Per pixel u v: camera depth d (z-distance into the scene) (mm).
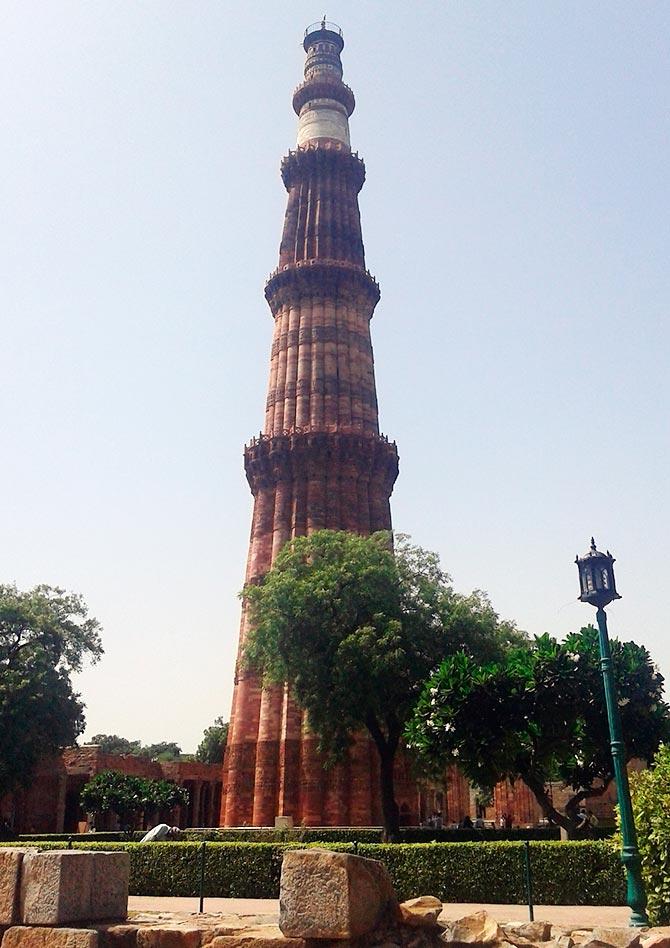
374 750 49312
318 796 47156
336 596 40438
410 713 38625
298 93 75000
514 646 41906
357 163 70875
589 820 33844
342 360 61469
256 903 25047
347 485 56750
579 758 34375
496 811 69312
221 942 12688
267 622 40625
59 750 56281
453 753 30594
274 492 57750
